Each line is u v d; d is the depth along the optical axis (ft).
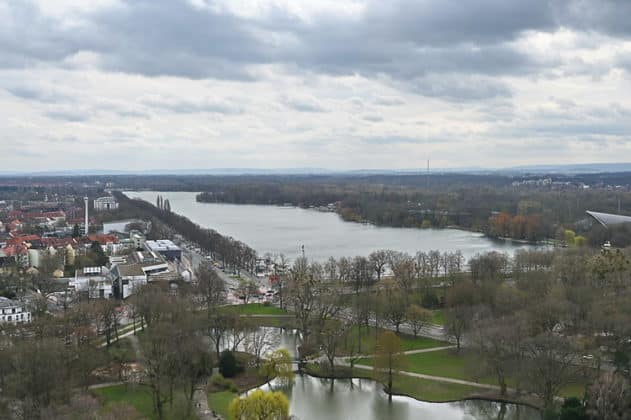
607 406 649.61
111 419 647.15
